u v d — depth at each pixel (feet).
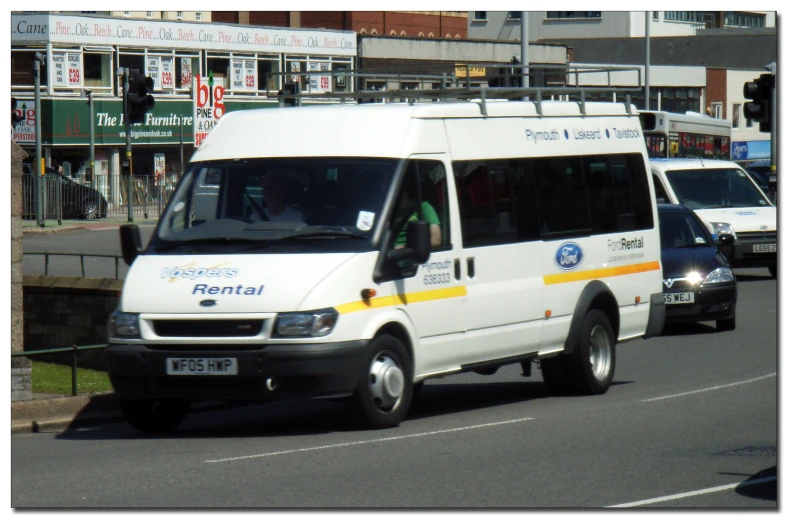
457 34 299.17
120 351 39.78
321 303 38.78
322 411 49.06
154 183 177.37
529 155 48.08
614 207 52.54
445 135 44.27
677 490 30.86
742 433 40.01
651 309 54.44
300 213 41.39
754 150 337.52
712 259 74.08
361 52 248.93
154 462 35.65
